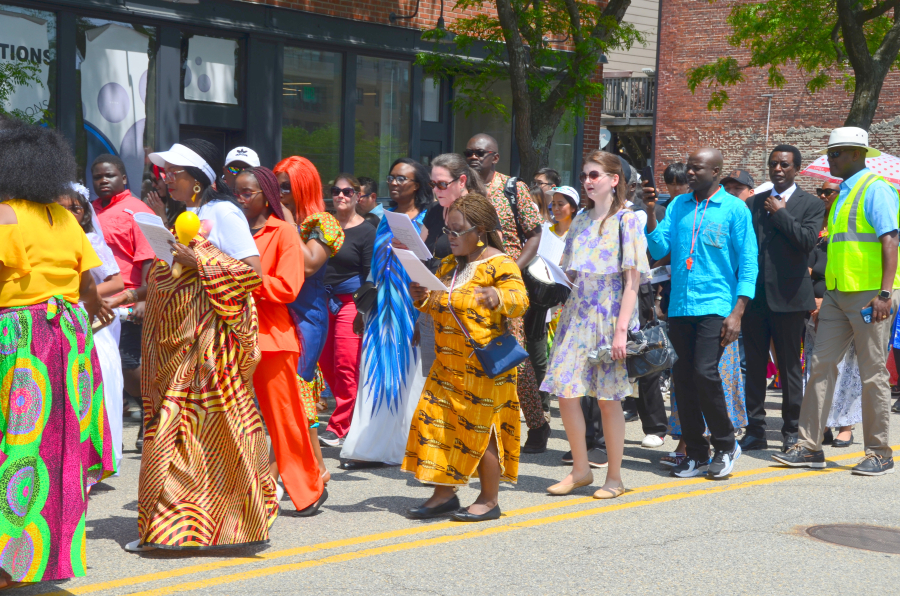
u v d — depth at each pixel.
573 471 6.61
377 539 5.41
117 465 6.57
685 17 32.28
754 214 8.41
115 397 6.54
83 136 11.98
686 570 4.96
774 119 30.92
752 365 8.44
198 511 4.85
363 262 8.30
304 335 6.23
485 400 5.62
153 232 4.80
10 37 11.30
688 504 6.39
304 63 13.91
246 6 13.03
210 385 4.88
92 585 4.50
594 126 17.83
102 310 5.65
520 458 7.86
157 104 12.52
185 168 5.12
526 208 7.30
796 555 5.29
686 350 7.21
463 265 5.68
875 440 7.51
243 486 4.89
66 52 11.71
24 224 4.26
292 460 5.84
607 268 6.48
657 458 8.02
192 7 12.56
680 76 32.56
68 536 4.25
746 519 6.03
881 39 18.28
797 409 8.28
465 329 5.49
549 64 13.24
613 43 13.16
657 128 33.16
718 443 7.18
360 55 14.46
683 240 7.16
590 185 6.52
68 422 4.30
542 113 13.05
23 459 4.12
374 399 7.17
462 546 5.30
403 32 14.76
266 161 13.45
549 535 5.57
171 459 4.84
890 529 5.90
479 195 5.62
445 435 5.65
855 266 7.39
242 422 4.93
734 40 19.19
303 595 4.43
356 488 6.64
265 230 5.49
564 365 6.54
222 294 4.84
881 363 7.44
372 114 14.73
